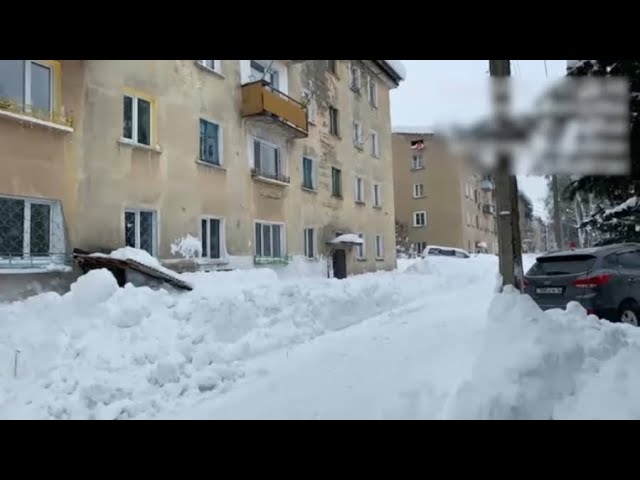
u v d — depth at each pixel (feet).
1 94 29.99
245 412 14.51
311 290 31.55
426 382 14.55
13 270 29.19
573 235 157.58
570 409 12.42
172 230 40.55
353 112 74.18
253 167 50.88
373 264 76.48
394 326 25.23
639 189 26.91
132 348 20.16
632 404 12.26
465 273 61.62
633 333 17.61
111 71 36.40
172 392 16.98
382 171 82.17
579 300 24.00
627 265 25.20
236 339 23.68
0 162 29.14
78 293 23.86
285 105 52.44
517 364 13.19
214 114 46.01
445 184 139.85
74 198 33.17
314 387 15.83
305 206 60.18
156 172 39.50
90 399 15.90
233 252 47.14
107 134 35.70
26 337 20.04
